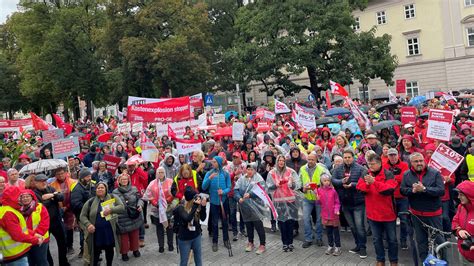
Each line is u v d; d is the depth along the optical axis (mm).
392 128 12547
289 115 21031
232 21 48562
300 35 33875
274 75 37344
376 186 6691
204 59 38469
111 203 7395
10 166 11352
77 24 41531
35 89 43094
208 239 9570
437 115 8227
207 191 8773
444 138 8094
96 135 22000
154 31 37875
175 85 38312
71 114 62781
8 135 24062
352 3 37688
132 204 8219
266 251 8375
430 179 6316
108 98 44781
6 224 5887
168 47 35031
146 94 43344
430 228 6039
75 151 10859
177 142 10875
